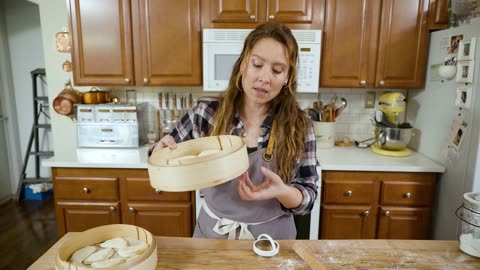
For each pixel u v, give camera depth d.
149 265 0.62
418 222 1.88
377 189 1.85
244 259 0.75
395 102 2.00
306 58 1.92
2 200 3.12
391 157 2.00
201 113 1.08
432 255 0.78
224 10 1.91
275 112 1.00
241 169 0.74
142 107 2.32
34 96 3.05
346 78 2.01
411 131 2.12
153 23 1.94
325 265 0.73
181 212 1.89
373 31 1.95
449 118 1.78
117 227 0.75
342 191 1.85
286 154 0.96
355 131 2.39
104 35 1.95
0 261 2.16
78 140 2.13
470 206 0.83
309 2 1.90
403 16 1.93
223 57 1.92
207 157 0.70
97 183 1.85
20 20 3.06
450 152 1.76
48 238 2.45
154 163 0.77
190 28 1.94
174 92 2.36
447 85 1.80
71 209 1.88
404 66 1.99
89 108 2.09
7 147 3.20
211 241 0.83
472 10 1.71
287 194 0.83
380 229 1.89
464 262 0.75
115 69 1.99
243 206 0.96
